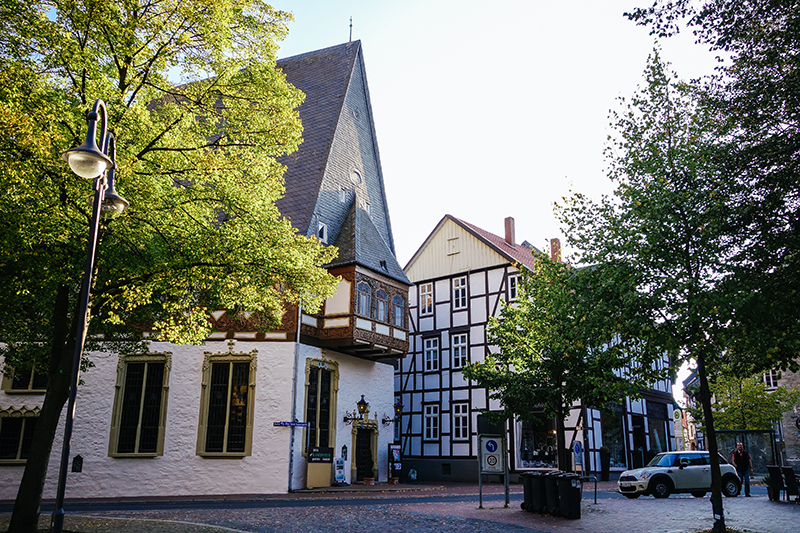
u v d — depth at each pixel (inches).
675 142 473.7
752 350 428.1
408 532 454.0
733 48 420.2
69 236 445.7
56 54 424.2
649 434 1403.8
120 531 432.8
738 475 826.8
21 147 398.6
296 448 917.8
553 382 679.1
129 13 458.0
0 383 917.8
